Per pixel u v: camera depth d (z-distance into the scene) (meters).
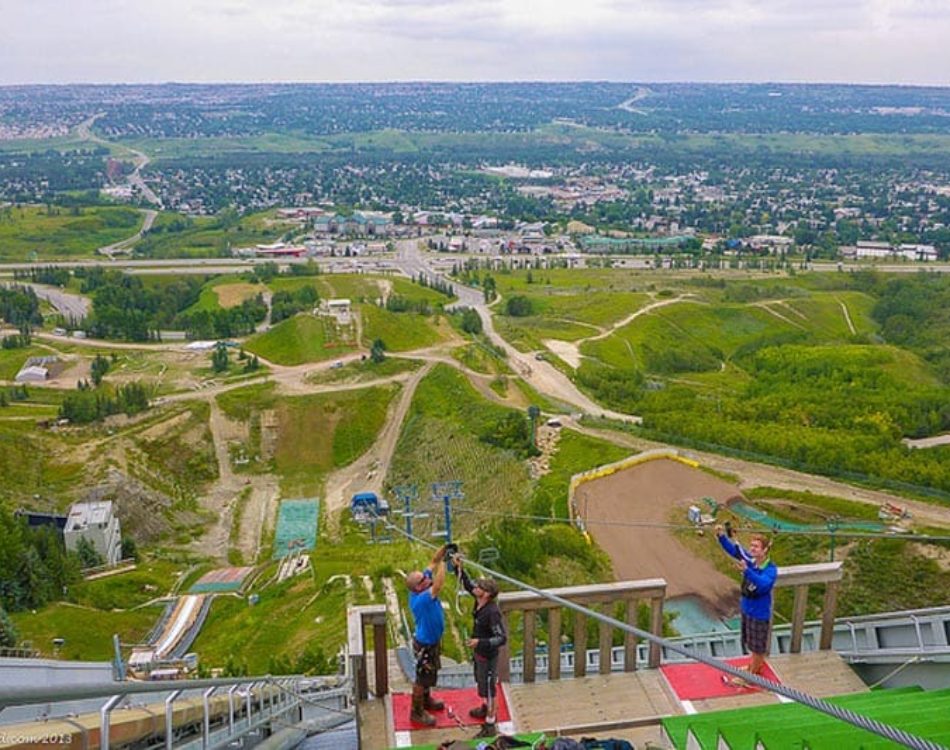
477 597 12.62
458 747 10.99
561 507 73.00
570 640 31.94
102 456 104.81
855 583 57.81
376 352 132.00
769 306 174.62
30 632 62.53
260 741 15.59
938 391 109.12
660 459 82.69
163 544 92.69
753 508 70.81
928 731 10.40
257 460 110.62
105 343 154.38
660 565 61.12
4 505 79.31
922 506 69.12
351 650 13.03
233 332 158.50
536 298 179.75
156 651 58.56
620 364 137.38
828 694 13.74
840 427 94.69
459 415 111.81
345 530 92.62
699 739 10.67
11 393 124.62
